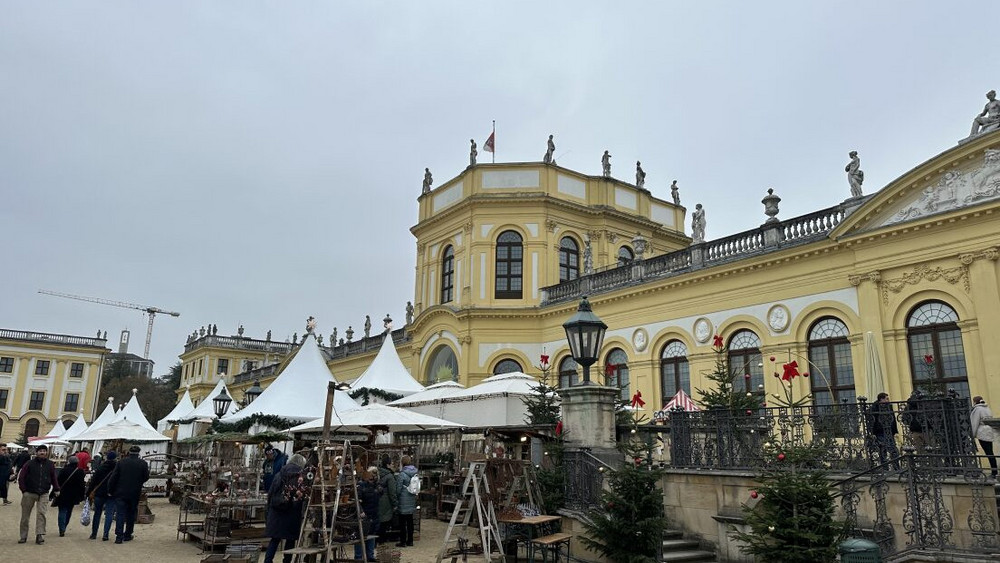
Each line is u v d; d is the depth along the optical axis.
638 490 10.21
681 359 22.36
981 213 15.60
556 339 27.16
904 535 9.06
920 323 16.77
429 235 32.38
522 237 29.23
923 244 16.69
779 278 19.81
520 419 15.96
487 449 12.64
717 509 11.16
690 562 10.77
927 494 8.85
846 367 18.05
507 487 11.06
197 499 13.77
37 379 61.44
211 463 22.02
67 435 32.72
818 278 18.88
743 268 20.53
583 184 31.06
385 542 13.16
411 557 11.46
